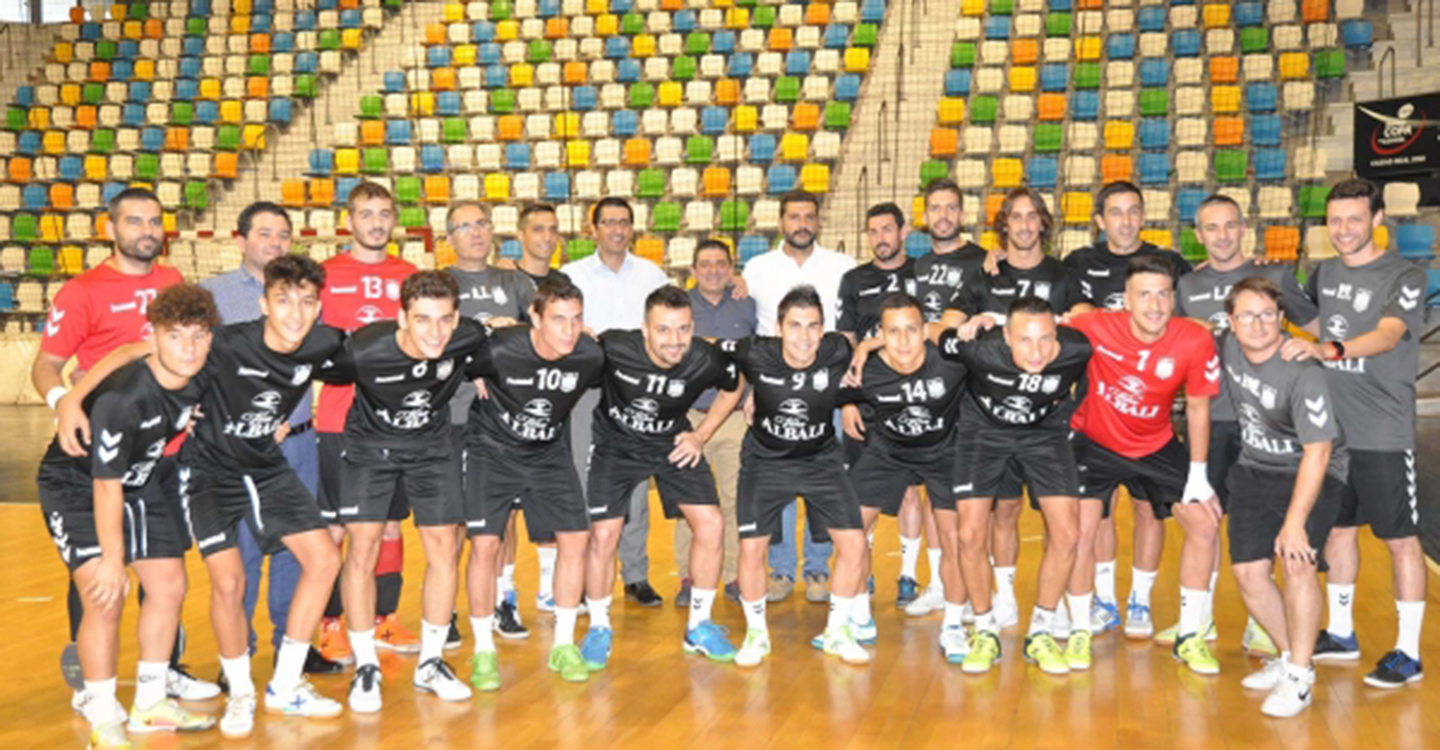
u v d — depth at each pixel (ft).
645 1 48.70
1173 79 42.39
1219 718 11.50
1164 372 12.67
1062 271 14.85
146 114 50.03
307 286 10.74
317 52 50.31
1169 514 13.79
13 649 14.25
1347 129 39.32
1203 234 13.97
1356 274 13.03
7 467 29.96
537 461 13.00
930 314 15.60
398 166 45.98
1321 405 11.39
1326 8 41.34
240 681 11.26
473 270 14.84
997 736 10.99
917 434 13.58
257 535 11.61
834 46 45.60
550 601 16.16
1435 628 14.73
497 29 49.60
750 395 13.67
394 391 11.75
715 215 42.42
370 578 11.98
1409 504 12.60
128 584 10.41
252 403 11.11
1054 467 12.98
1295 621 11.57
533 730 11.23
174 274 12.46
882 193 42.57
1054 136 40.91
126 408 10.02
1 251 46.68
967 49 43.83
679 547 16.38
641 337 13.01
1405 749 10.62
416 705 12.04
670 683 12.74
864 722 11.41
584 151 44.37
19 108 51.06
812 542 16.47
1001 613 14.85
